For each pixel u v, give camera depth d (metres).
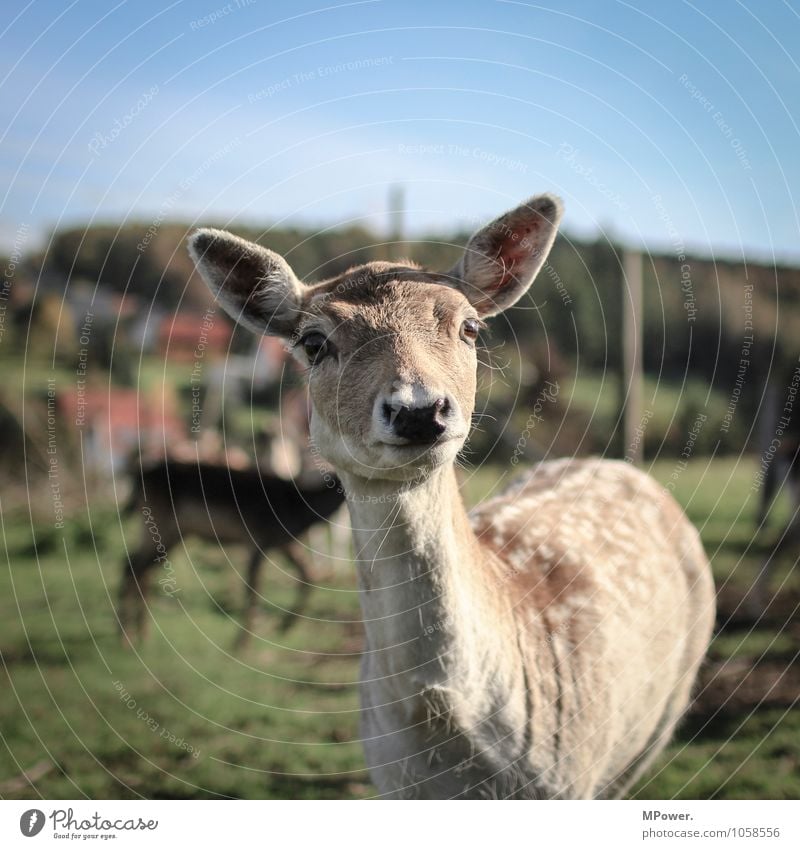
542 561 3.60
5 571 9.07
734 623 6.59
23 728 5.38
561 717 3.17
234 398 11.77
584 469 4.57
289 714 5.58
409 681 2.81
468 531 3.00
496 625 2.98
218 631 7.23
